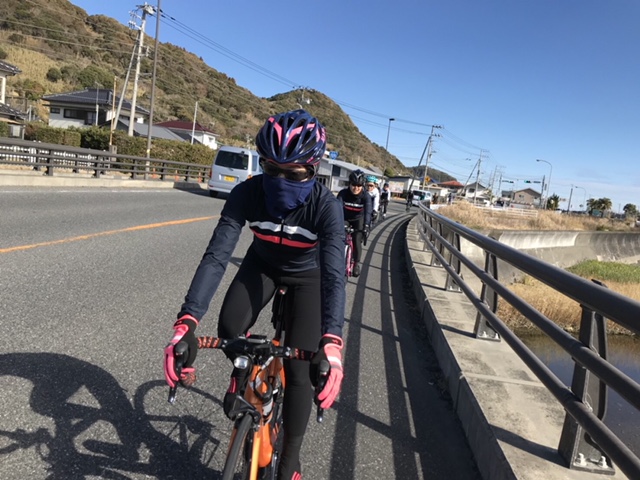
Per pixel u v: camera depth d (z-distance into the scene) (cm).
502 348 398
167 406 299
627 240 4328
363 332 502
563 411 286
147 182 1930
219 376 349
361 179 736
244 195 218
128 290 514
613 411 487
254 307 220
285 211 210
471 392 306
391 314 588
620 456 165
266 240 220
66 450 246
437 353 441
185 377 172
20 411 273
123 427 272
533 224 4716
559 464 230
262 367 181
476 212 4609
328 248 204
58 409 280
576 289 215
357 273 780
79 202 1148
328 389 166
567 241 3294
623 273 2758
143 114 6097
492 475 243
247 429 173
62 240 705
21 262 563
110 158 2050
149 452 253
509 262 330
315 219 210
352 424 309
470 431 294
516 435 255
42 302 445
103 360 348
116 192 1502
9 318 397
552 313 904
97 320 420
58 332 384
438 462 275
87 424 270
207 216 1211
